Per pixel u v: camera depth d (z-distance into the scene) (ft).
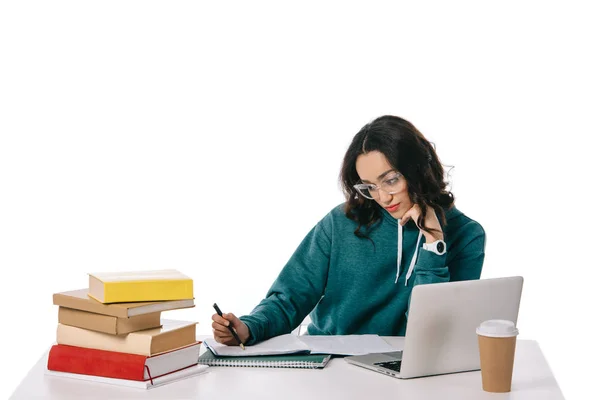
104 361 6.98
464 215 9.34
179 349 7.13
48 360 7.22
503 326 6.68
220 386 6.87
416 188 8.45
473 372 7.33
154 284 7.10
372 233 9.34
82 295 7.29
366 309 9.36
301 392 6.69
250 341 8.08
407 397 6.56
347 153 8.88
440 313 7.04
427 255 8.44
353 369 7.40
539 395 6.66
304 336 8.55
